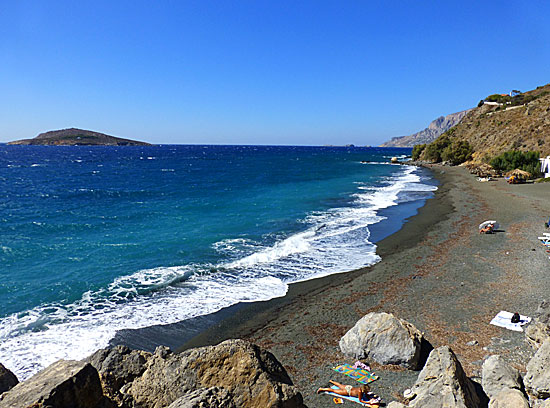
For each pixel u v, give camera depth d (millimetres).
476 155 78125
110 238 22094
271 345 10727
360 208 32156
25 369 9414
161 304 13516
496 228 22859
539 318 9352
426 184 50438
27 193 41875
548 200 31656
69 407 3744
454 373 6715
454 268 16500
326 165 96125
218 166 91688
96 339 11023
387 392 8211
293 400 4875
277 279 15953
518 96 97062
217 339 11195
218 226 25297
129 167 87375
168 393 5070
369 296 13922
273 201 36000
